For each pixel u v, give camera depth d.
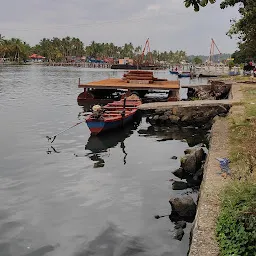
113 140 17.67
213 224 6.31
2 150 14.92
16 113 24.38
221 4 12.46
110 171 12.70
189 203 9.04
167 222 8.73
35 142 16.52
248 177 8.12
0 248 7.51
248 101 19.94
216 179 8.36
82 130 19.59
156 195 10.51
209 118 21.31
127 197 10.32
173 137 18.66
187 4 8.62
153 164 13.65
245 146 10.91
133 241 7.84
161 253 7.35
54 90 41.66
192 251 5.57
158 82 34.50
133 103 24.77
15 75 70.62
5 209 9.34
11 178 11.62
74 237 8.01
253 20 13.10
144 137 18.62
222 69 73.19
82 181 11.57
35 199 10.03
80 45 175.50
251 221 5.59
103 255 7.30
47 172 12.36
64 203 9.82
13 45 139.62
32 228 8.38
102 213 9.25
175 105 21.55
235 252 5.30
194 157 12.55
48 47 164.00
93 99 31.97
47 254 7.32
